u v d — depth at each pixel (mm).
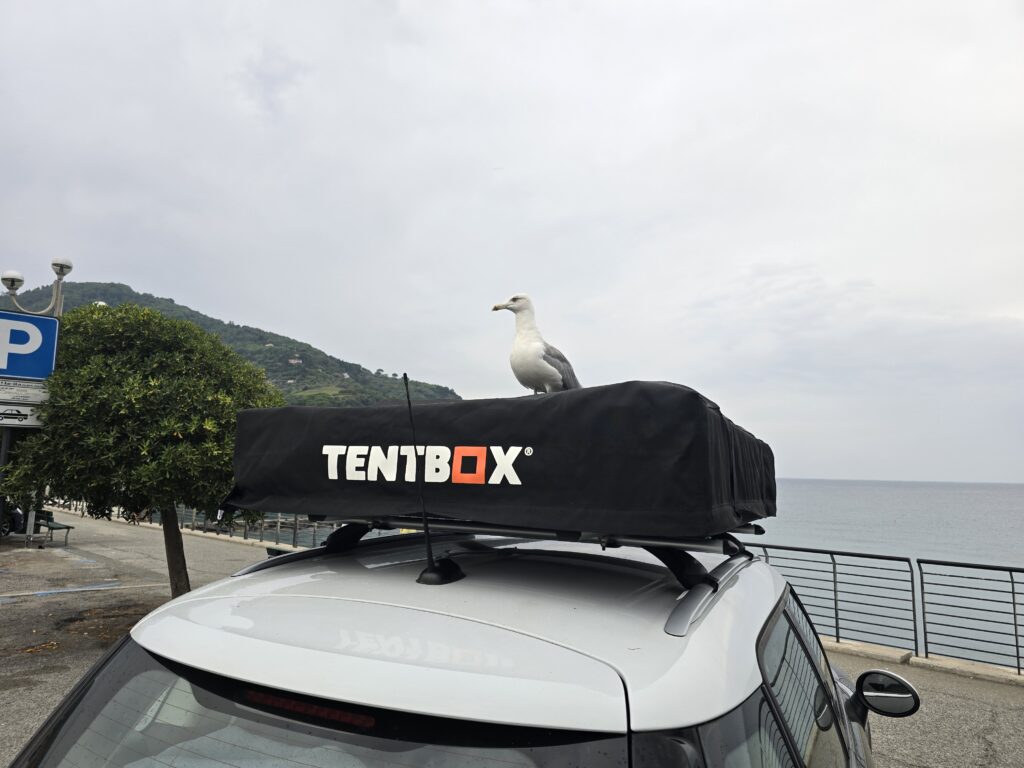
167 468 6379
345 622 1438
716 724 1181
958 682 6703
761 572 2350
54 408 6633
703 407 1564
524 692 1170
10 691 5699
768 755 1325
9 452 7184
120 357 6965
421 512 1838
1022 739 5238
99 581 10859
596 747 1112
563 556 2064
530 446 1733
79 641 7270
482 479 1776
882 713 2744
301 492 2100
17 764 1563
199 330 7633
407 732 1174
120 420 6656
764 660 1563
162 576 11438
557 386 3432
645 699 1155
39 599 9406
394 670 1238
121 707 1471
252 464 2203
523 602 1521
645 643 1320
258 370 7973
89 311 7406
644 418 1602
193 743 1328
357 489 1978
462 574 1753
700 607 1488
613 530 1596
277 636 1402
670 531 1540
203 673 1391
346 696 1214
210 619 1543
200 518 18375
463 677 1206
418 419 1902
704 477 1534
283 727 1258
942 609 18719
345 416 2033
